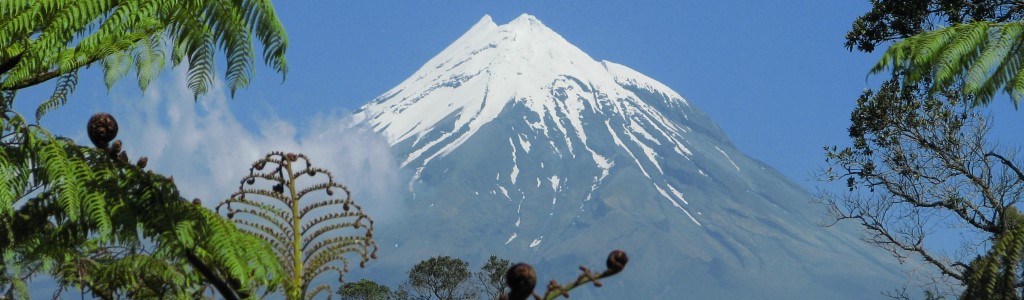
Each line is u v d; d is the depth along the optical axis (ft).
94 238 16.74
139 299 16.81
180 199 15.25
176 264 16.35
